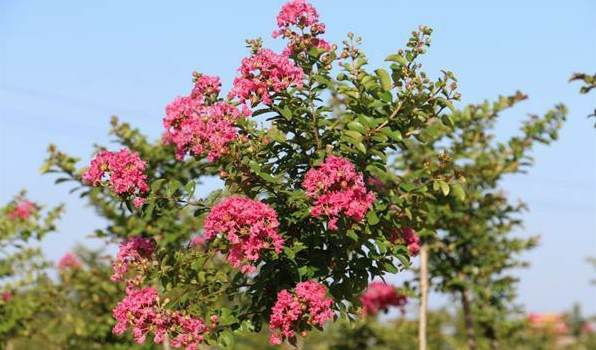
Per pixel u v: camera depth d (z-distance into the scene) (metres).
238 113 7.25
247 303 7.77
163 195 7.43
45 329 14.37
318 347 16.88
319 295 6.68
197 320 7.23
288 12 7.27
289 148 7.40
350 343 15.34
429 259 13.30
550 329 20.02
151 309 7.20
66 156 11.10
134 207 7.46
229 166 7.26
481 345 16.12
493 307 13.55
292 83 7.10
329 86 7.33
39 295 14.16
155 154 11.43
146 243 7.95
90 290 13.87
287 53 7.34
